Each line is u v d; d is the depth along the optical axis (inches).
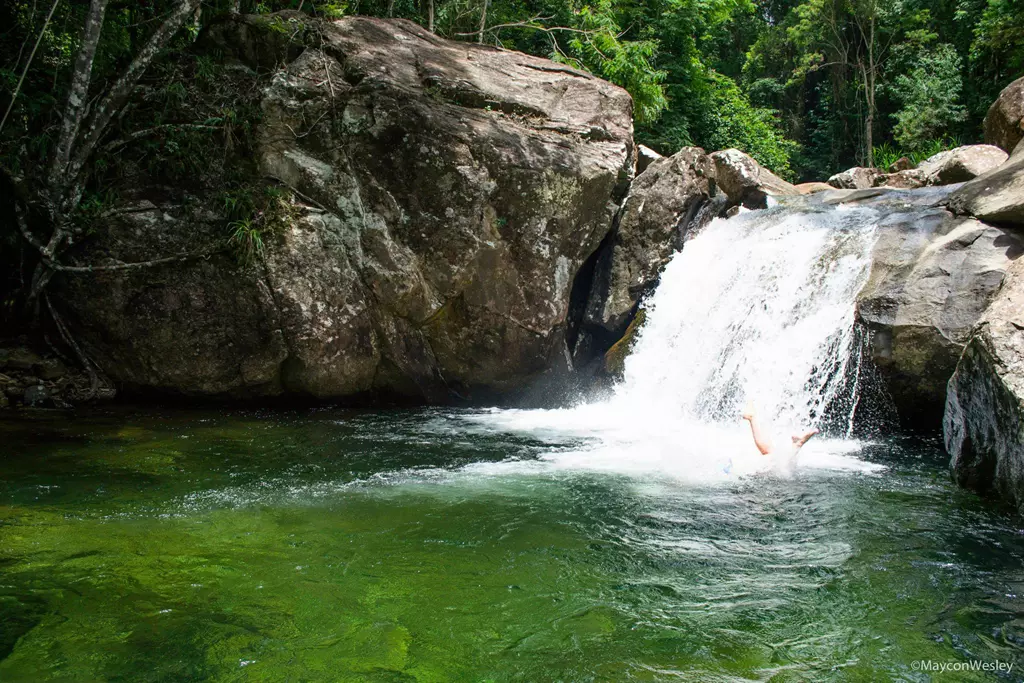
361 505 230.1
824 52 1358.3
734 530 213.8
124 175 393.7
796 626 154.6
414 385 414.0
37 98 393.1
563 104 487.5
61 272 373.7
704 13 919.0
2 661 133.1
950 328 327.3
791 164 1346.0
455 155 410.3
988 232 343.9
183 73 420.5
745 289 412.8
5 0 396.2
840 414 354.3
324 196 398.3
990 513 230.5
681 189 480.1
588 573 180.7
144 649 138.9
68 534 197.6
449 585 171.9
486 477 266.2
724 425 376.5
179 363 378.0
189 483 250.1
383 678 131.6
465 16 697.6
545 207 436.1
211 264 377.4
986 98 1011.9
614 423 378.0
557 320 446.0
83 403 378.3
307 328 378.0
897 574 183.0
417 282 400.8
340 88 411.5
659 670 136.2
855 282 362.9
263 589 167.0
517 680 132.2
